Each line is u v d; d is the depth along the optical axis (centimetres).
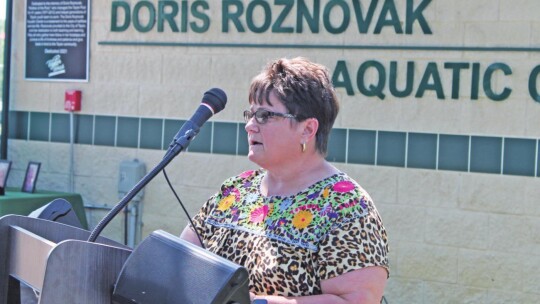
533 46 1091
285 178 607
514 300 1109
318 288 564
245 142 1272
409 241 1162
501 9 1105
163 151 1334
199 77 1305
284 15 1236
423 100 1151
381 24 1172
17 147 1446
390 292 1173
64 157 1409
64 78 1409
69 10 1398
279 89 590
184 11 1312
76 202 1338
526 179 1098
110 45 1370
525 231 1099
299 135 594
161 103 1334
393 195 1171
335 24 1202
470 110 1125
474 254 1127
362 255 557
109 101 1374
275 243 579
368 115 1183
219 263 508
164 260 531
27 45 1434
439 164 1144
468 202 1129
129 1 1353
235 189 643
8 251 631
